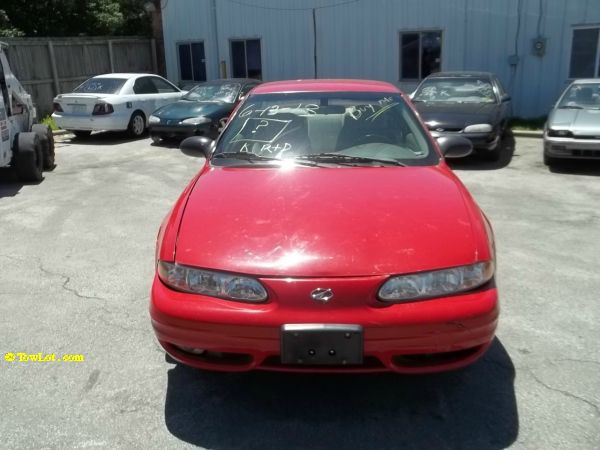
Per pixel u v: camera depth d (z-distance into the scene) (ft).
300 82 15.31
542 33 42.37
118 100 39.68
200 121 36.11
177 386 9.97
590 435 8.52
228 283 8.48
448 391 9.73
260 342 8.34
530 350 11.00
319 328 8.10
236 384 10.03
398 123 13.15
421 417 9.07
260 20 54.03
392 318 8.16
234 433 8.75
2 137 24.17
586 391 9.64
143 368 10.53
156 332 8.97
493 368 10.39
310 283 8.23
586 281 14.32
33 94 52.26
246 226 9.27
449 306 8.32
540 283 14.20
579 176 26.99
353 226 9.12
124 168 30.42
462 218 9.46
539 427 8.74
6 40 49.24
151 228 19.33
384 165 11.75
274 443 8.52
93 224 19.88
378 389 9.84
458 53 45.60
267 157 12.19
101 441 8.55
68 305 13.24
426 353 8.41
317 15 50.78
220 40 57.16
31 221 20.30
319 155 12.10
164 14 60.39
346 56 50.39
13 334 11.85
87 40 56.29
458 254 8.68
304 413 9.22
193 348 8.68
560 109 29.32
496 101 31.60
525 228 18.94
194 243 9.05
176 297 8.69
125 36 65.92
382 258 8.49
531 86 43.75
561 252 16.51
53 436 8.66
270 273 8.36
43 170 29.99
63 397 9.66
